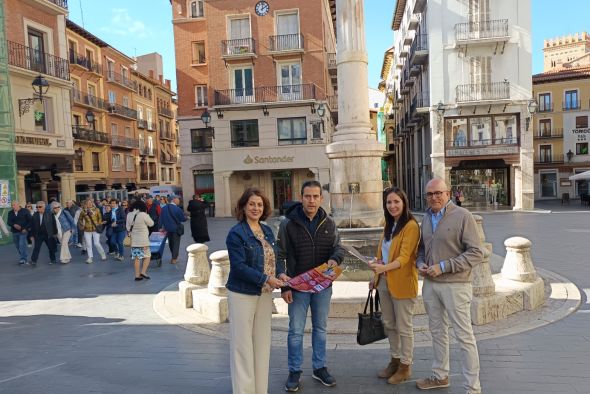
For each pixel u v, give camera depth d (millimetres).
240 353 3732
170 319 6508
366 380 4301
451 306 3787
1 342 5824
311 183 4102
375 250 7086
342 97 8188
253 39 29719
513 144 28328
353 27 8062
